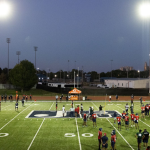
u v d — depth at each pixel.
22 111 32.31
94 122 24.55
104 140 14.43
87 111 32.94
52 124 23.45
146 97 57.41
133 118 22.25
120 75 145.25
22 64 66.69
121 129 21.31
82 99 51.50
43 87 72.38
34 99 51.25
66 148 15.62
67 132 20.11
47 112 31.48
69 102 45.56
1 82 83.44
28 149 15.38
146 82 72.62
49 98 53.34
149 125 23.11
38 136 18.75
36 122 24.42
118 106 38.97
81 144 16.58
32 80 66.06
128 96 59.19
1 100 49.12
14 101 47.25
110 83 85.25
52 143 16.80
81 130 20.88
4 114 29.55
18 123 23.84
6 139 17.83
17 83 64.38
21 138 18.12
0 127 21.95
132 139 17.91
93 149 15.44
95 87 83.12
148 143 16.95
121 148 15.66
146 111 28.81
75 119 26.36
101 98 54.06
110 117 27.81
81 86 76.25
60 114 29.81
